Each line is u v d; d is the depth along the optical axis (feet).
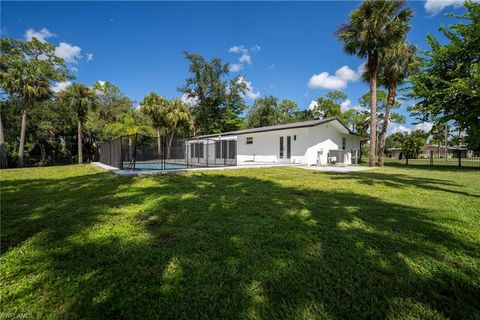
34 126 77.92
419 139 110.11
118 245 8.79
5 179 27.78
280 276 6.78
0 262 7.52
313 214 12.84
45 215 12.57
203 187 20.95
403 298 5.86
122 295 5.92
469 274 6.95
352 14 43.62
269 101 114.21
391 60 48.34
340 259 7.80
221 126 107.24
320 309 5.45
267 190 19.72
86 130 88.02
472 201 16.21
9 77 61.16
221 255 8.04
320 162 52.49
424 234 10.02
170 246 8.73
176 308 5.48
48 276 6.70
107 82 96.22
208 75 99.14
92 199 16.22
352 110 102.58
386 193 18.92
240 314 5.31
